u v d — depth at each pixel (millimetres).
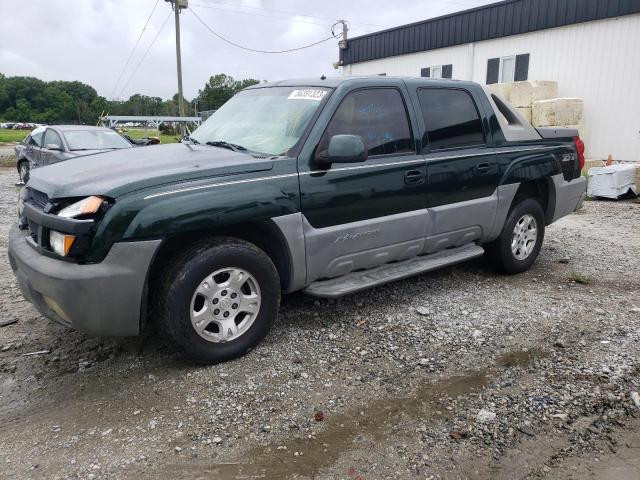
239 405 3186
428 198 4578
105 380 3480
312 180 3834
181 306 3389
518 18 16531
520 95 15242
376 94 4355
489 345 3969
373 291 5090
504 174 5191
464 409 3154
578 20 14945
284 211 3699
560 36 15547
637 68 13953
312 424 3016
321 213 3908
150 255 3225
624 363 3664
